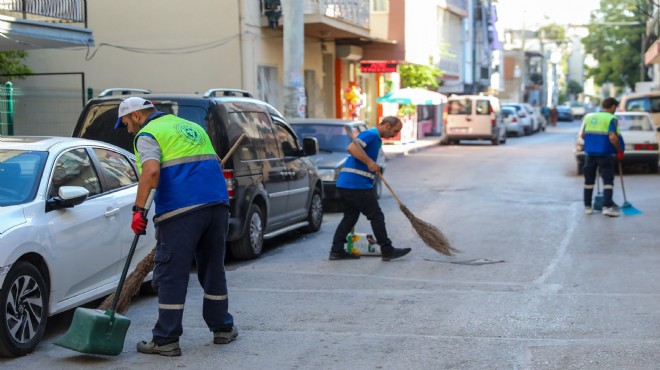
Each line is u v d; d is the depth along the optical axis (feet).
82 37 87.04
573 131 284.00
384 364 30.45
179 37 113.19
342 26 127.54
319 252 57.21
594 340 33.27
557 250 55.67
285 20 96.17
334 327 36.06
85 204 36.40
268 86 118.93
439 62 216.74
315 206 66.69
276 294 43.14
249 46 112.47
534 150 170.71
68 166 36.78
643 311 38.04
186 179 31.24
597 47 312.29
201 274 33.27
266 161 56.13
